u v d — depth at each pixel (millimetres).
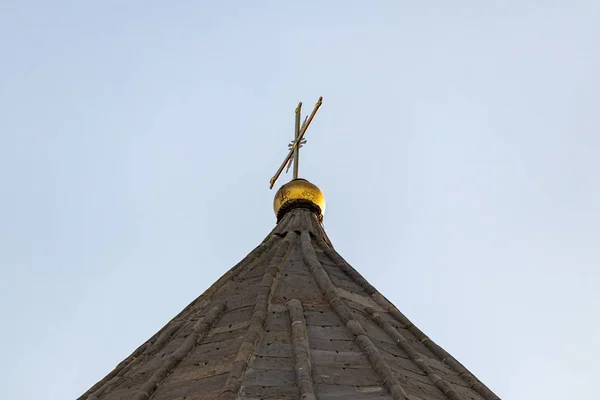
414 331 16281
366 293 17547
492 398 14445
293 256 19016
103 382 15016
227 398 11578
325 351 13547
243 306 15781
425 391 13305
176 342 15195
